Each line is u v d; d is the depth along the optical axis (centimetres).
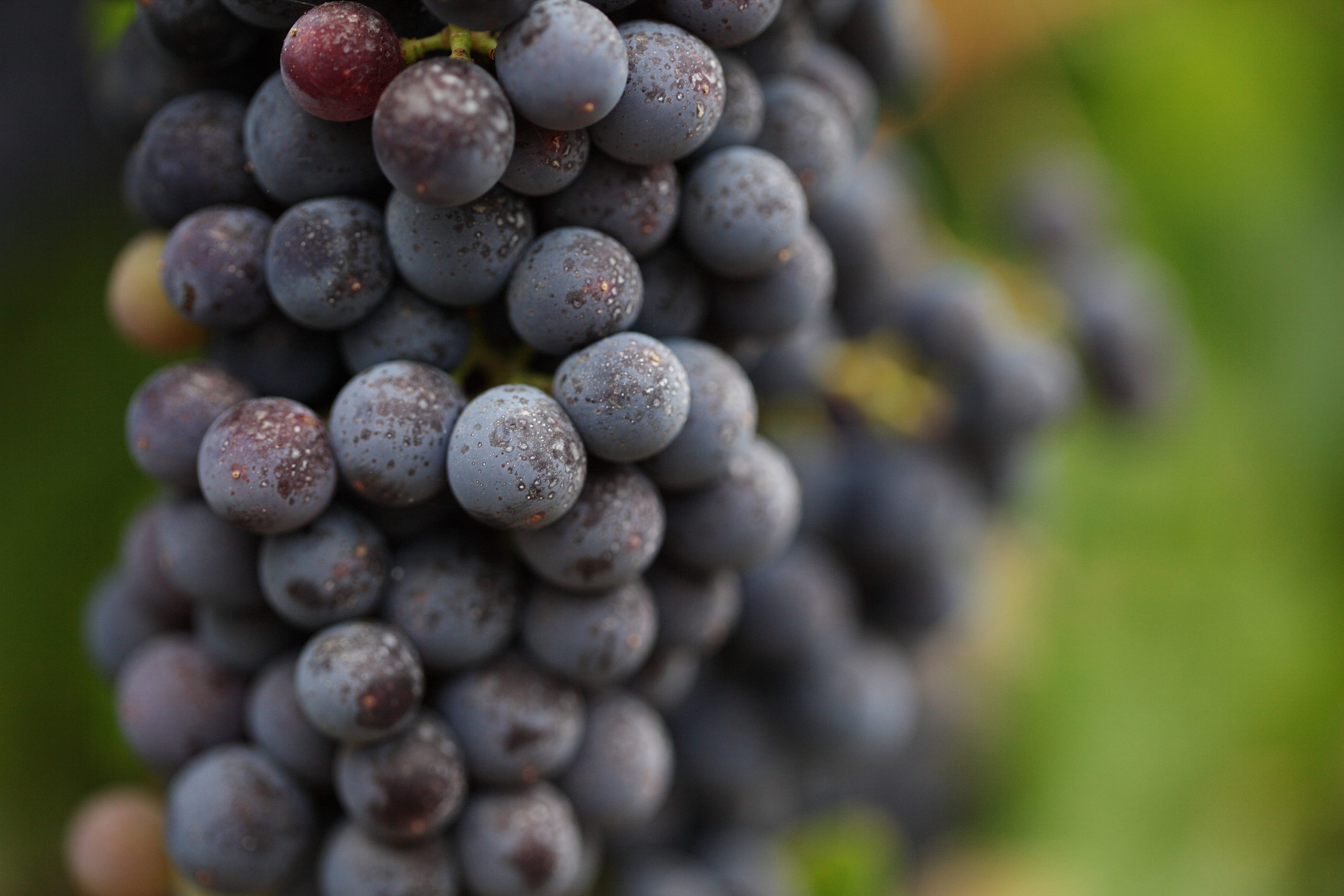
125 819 42
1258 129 61
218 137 38
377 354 38
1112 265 51
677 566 40
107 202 55
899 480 44
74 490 52
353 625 38
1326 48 62
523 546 38
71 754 52
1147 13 59
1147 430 51
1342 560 60
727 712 44
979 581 47
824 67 41
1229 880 57
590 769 40
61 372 53
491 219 37
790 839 47
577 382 37
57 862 52
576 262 37
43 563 52
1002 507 47
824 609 43
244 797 39
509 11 36
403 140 36
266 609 39
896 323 45
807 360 42
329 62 36
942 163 57
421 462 37
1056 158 54
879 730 45
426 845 39
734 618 43
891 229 44
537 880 39
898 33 43
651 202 38
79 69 51
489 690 39
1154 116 60
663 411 37
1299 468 60
